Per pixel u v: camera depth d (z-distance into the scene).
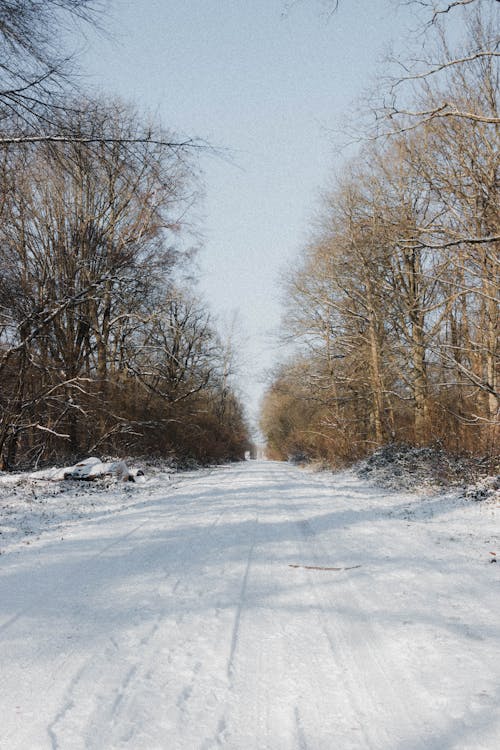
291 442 51.31
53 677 4.26
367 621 5.43
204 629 5.28
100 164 8.82
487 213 15.86
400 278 25.34
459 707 3.71
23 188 12.93
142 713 3.71
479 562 7.75
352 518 12.21
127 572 7.39
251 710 3.76
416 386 24.52
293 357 36.81
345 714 3.68
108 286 23.28
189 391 36.56
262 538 9.84
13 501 14.66
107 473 20.11
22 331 19.55
